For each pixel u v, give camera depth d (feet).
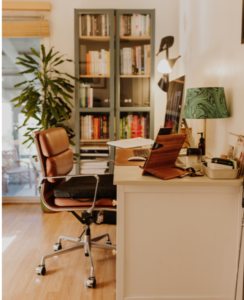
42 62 11.44
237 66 5.81
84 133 10.93
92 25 10.53
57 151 6.89
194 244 5.39
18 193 12.25
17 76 11.78
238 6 5.74
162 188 5.22
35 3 11.25
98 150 10.95
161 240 5.40
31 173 12.23
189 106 6.15
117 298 5.53
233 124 6.07
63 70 11.68
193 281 5.50
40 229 9.48
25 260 7.51
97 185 6.22
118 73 10.71
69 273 6.93
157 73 11.87
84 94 10.75
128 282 5.53
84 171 11.03
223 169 5.16
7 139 12.05
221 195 5.24
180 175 5.29
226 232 5.32
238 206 5.22
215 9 7.17
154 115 11.50
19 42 11.64
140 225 5.35
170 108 7.66
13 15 11.39
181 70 11.24
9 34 11.37
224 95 6.11
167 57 10.66
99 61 10.67
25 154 12.15
